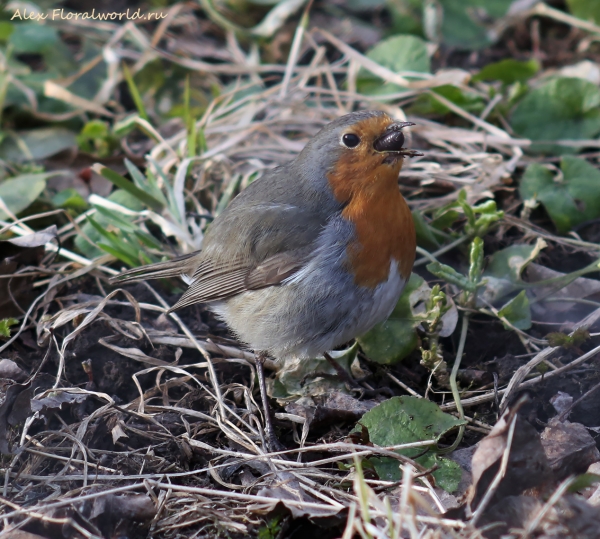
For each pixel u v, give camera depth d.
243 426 8.87
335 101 13.75
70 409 8.96
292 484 7.63
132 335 9.91
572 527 6.36
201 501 7.48
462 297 9.80
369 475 7.82
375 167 8.48
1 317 10.32
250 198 9.47
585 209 11.03
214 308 9.82
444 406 8.78
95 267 10.90
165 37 15.78
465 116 12.55
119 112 14.38
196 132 12.58
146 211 11.32
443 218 10.96
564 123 12.34
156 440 8.54
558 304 10.02
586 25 14.38
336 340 8.93
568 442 7.68
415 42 13.68
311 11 15.98
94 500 7.27
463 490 7.52
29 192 11.55
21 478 7.88
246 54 15.54
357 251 8.55
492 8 15.05
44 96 14.17
